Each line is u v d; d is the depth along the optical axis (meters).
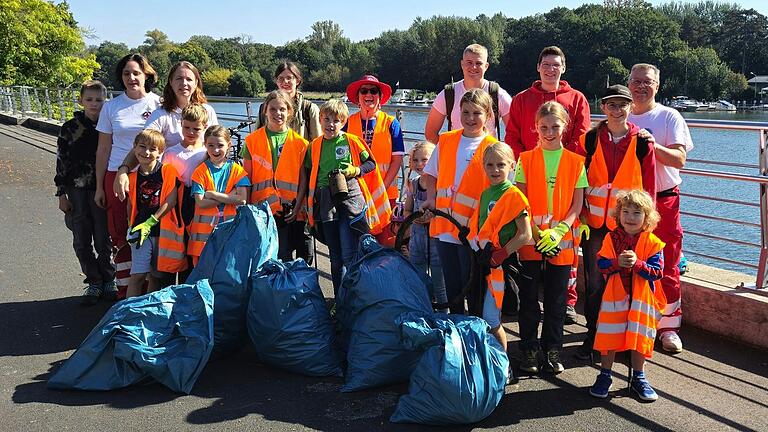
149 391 3.95
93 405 3.77
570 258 4.15
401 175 7.30
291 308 4.12
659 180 4.56
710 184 14.83
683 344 4.63
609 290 3.87
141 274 4.90
